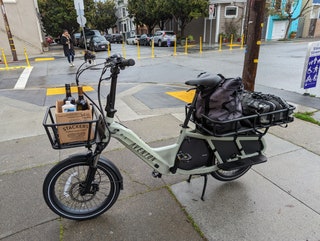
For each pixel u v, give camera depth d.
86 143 2.01
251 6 4.94
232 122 2.18
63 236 2.13
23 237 2.13
